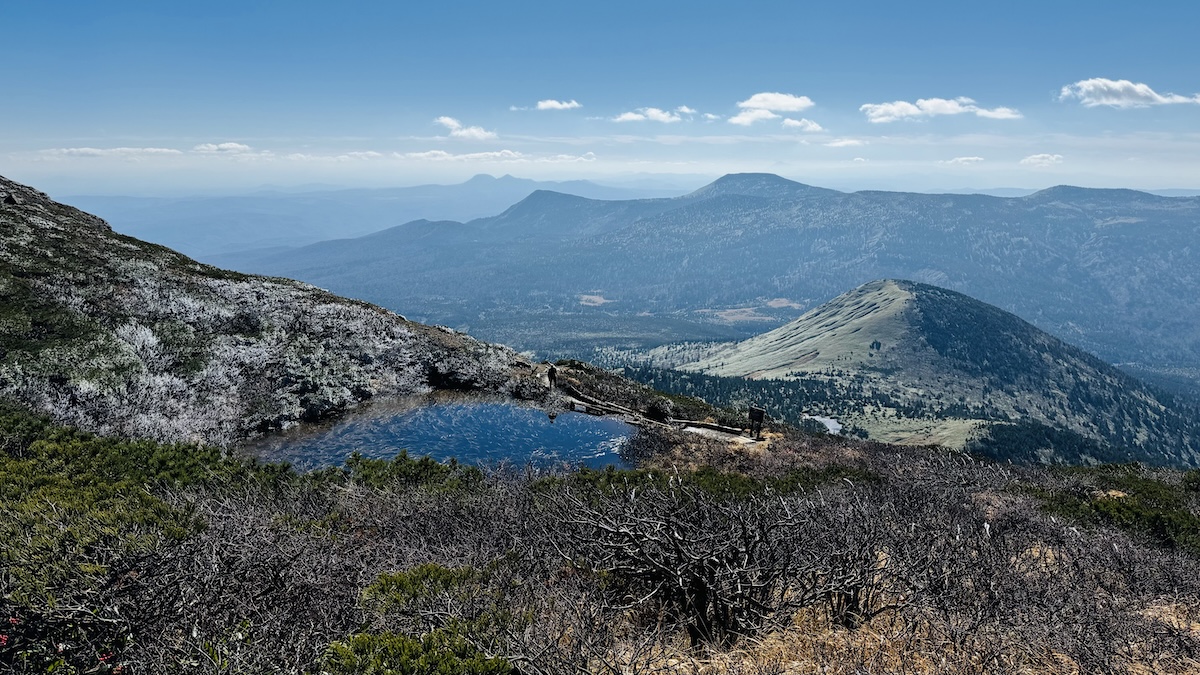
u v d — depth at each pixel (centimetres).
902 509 1166
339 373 2992
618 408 3130
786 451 2639
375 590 745
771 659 622
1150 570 965
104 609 592
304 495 1275
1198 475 2056
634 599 741
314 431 2553
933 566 779
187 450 1554
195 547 722
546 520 999
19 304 2545
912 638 650
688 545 704
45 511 970
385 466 1591
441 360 3325
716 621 691
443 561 918
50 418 1969
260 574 703
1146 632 721
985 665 614
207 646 566
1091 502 1514
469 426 2712
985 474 1947
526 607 716
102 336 2556
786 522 776
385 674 564
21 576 705
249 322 3134
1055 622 705
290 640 587
